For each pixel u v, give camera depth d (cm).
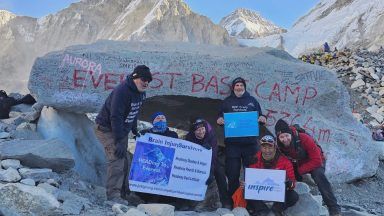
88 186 377
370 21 7988
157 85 447
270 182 339
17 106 562
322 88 479
